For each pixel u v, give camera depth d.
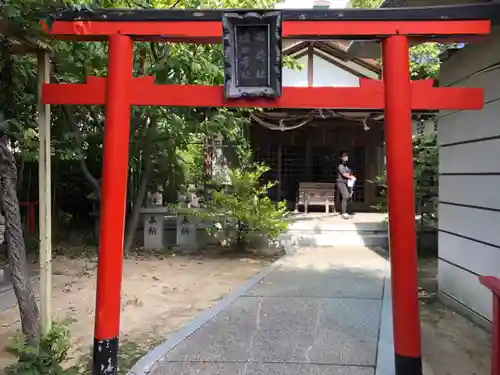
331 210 13.29
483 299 4.31
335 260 7.54
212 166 11.60
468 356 3.71
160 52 7.07
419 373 3.07
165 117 7.26
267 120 12.28
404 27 3.12
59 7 3.17
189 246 8.43
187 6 6.30
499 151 4.02
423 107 3.19
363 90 3.23
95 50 5.80
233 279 6.38
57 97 3.32
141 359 3.53
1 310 4.86
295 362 3.49
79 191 10.21
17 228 3.37
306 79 10.82
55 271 6.69
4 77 3.37
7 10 2.94
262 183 13.35
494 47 4.06
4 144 3.31
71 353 3.84
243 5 6.86
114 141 3.24
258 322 4.41
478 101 3.17
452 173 4.97
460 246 4.79
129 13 3.21
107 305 3.20
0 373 3.24
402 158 3.13
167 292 5.70
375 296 5.32
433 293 5.74
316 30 3.15
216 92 3.27
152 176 8.70
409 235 3.12
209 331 4.16
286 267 6.99
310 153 13.47
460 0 3.82
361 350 3.72
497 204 4.05
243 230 8.20
